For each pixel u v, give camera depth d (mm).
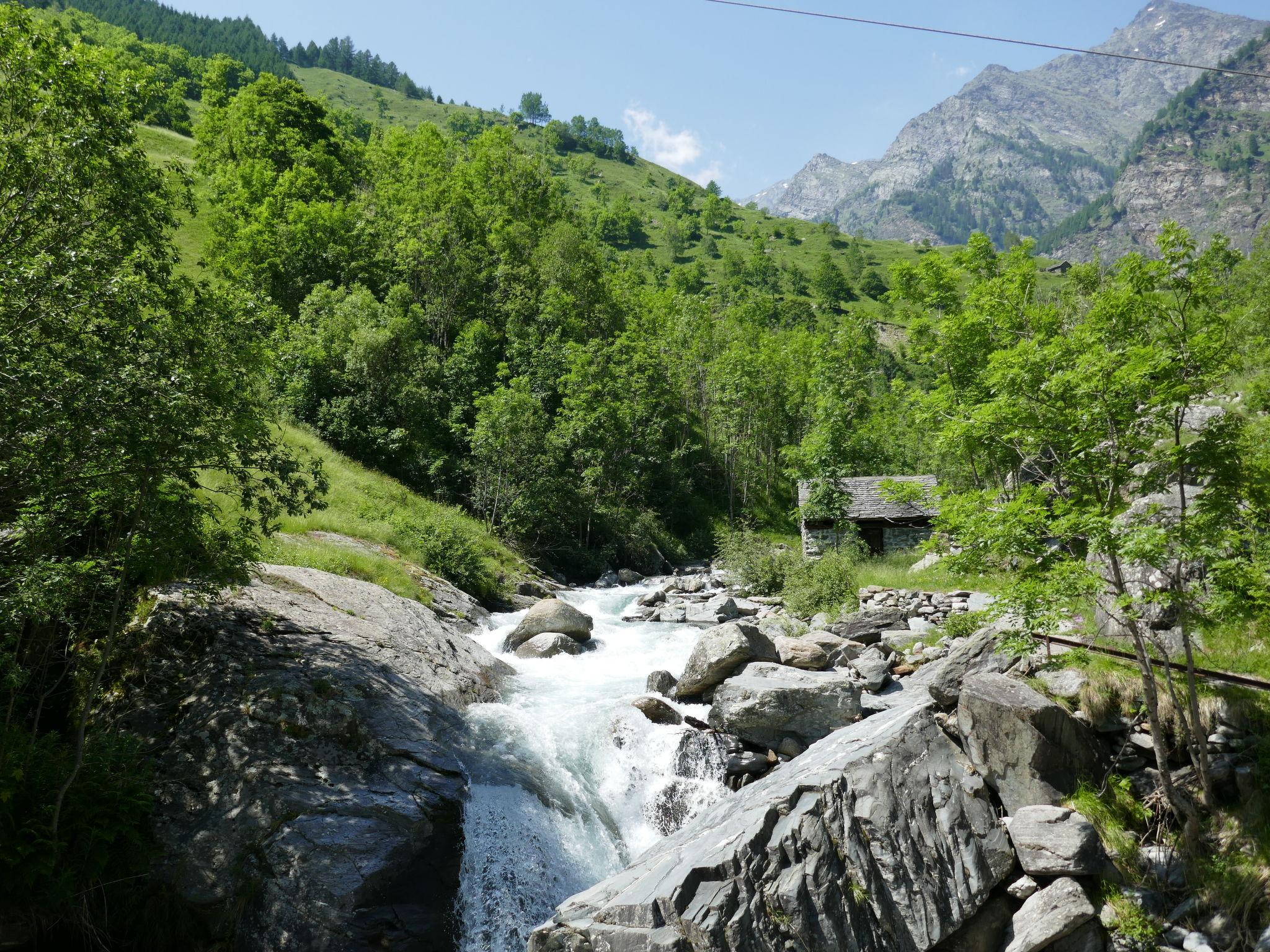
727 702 15305
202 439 11945
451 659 17641
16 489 11750
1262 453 12289
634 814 14453
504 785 13766
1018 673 13445
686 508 64375
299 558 20688
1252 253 32531
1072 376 11500
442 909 12062
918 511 35750
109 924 11359
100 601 14492
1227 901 10094
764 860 10359
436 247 64500
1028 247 24906
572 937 9727
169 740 13125
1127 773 11930
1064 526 11016
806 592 24000
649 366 66250
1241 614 10477
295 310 53656
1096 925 10320
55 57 12789
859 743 12281
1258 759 10984
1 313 10945
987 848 11164
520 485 41719
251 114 78812
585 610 29875
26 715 13445
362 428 42438
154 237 13703
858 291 176125
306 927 11258
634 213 186625
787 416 75062
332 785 12656
